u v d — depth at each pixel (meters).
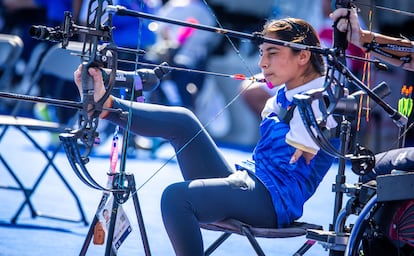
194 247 10.33
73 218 16.77
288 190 10.92
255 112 26.20
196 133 11.40
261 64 11.13
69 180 21.06
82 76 9.90
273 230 10.54
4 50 19.11
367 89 9.99
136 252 14.40
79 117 9.95
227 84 27.83
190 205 10.45
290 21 11.11
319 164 11.09
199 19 25.19
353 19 9.98
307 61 11.05
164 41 23.95
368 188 10.18
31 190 16.58
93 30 9.82
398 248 10.10
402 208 9.84
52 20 27.03
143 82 10.71
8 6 28.67
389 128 23.58
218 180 10.74
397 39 10.87
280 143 11.02
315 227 11.03
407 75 20.98
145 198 19.45
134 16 9.54
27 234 15.17
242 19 26.45
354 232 9.73
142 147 26.23
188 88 24.81
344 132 10.09
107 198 10.53
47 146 26.50
